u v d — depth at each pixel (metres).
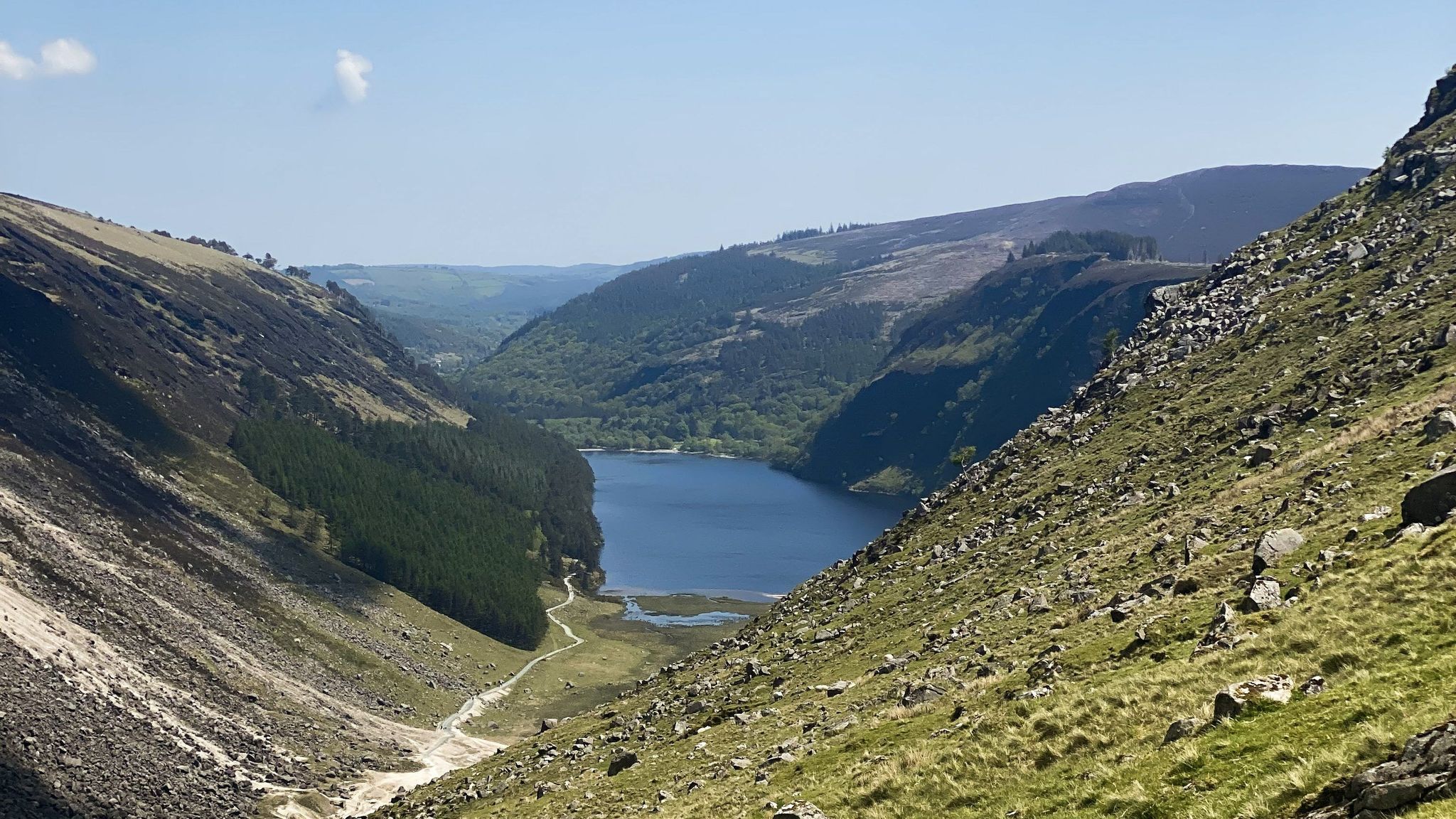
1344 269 108.94
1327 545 43.16
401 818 81.75
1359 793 19.95
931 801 33.62
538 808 61.62
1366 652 28.75
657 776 57.69
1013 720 36.91
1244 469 70.81
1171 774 26.72
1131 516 73.75
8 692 96.06
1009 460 112.38
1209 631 37.62
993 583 74.25
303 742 125.00
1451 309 79.56
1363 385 75.25
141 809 88.38
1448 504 38.97
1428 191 116.31
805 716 58.38
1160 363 115.00
